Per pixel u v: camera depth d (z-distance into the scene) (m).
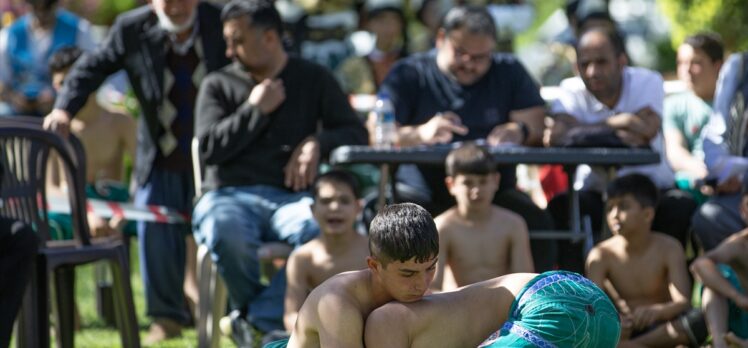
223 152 13.59
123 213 14.53
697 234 13.44
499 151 12.78
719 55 15.47
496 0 25.09
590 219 14.21
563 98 14.91
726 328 12.05
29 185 12.48
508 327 8.70
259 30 13.70
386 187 14.48
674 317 12.55
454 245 12.73
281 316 12.84
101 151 17.55
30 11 20.23
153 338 15.63
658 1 29.56
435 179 14.10
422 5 25.09
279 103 13.73
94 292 19.53
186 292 16.16
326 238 12.54
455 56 14.43
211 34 15.23
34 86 20.11
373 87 22.52
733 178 13.62
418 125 14.62
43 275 11.85
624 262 12.95
